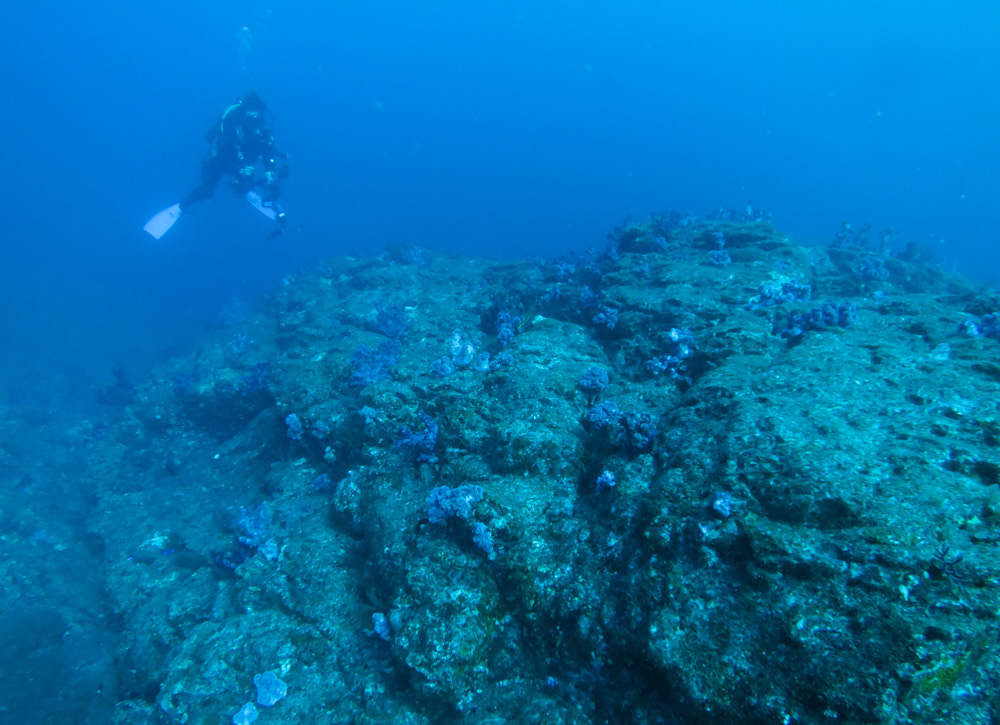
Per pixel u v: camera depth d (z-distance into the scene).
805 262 11.45
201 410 14.17
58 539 11.60
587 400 7.90
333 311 15.41
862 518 4.10
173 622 8.40
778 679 3.70
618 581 5.23
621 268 11.99
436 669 5.40
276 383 12.12
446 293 16.44
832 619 3.73
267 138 18.38
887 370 6.02
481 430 7.56
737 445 5.25
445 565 6.07
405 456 8.27
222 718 6.22
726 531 4.57
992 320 7.01
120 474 14.11
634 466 6.07
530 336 9.48
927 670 3.30
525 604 5.64
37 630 9.04
